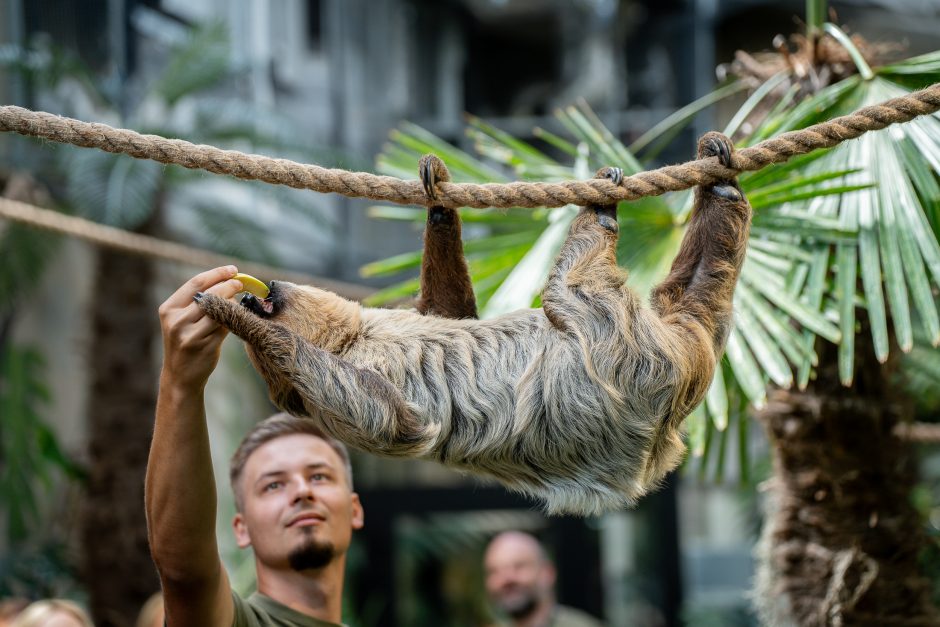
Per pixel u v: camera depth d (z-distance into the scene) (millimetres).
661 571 14547
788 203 4805
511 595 7855
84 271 12961
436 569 15516
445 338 3730
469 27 20406
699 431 4551
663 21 17047
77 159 9805
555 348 3498
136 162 9883
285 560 4008
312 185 3561
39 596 9617
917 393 7199
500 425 3553
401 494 14445
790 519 5141
